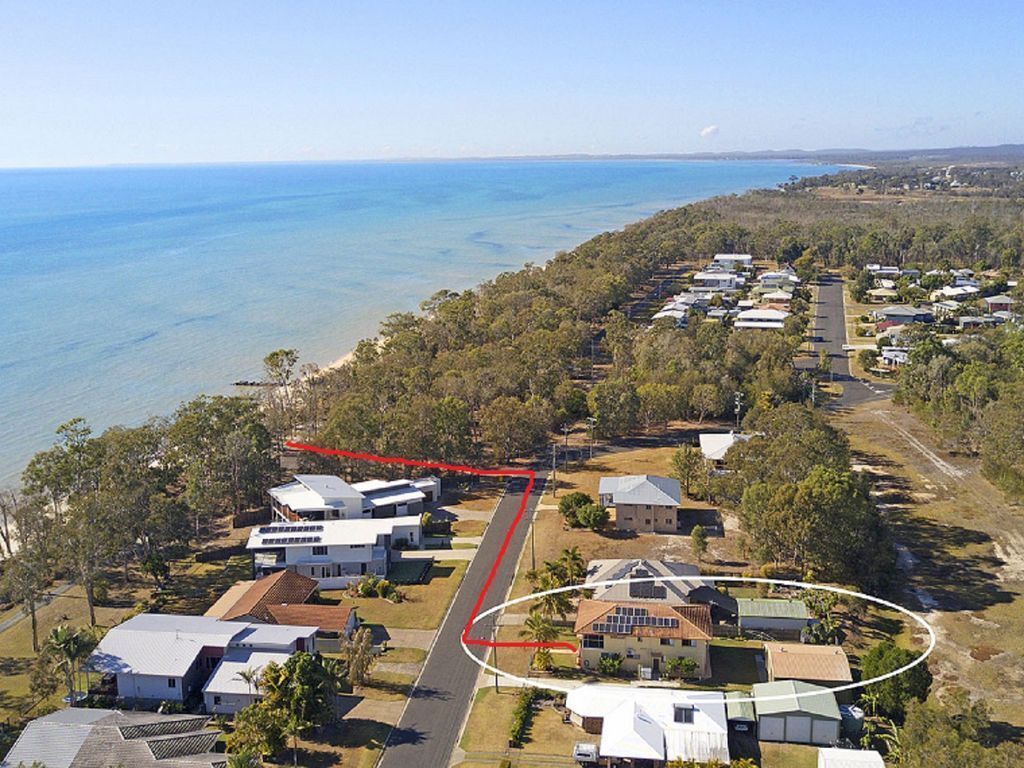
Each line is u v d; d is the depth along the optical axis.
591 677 71.56
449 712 66.69
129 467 101.56
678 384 141.50
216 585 90.88
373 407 125.38
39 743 57.38
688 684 69.81
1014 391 121.19
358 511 101.88
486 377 139.00
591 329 198.12
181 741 58.19
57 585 91.75
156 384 171.12
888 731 63.00
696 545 91.50
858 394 157.12
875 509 93.38
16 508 98.56
